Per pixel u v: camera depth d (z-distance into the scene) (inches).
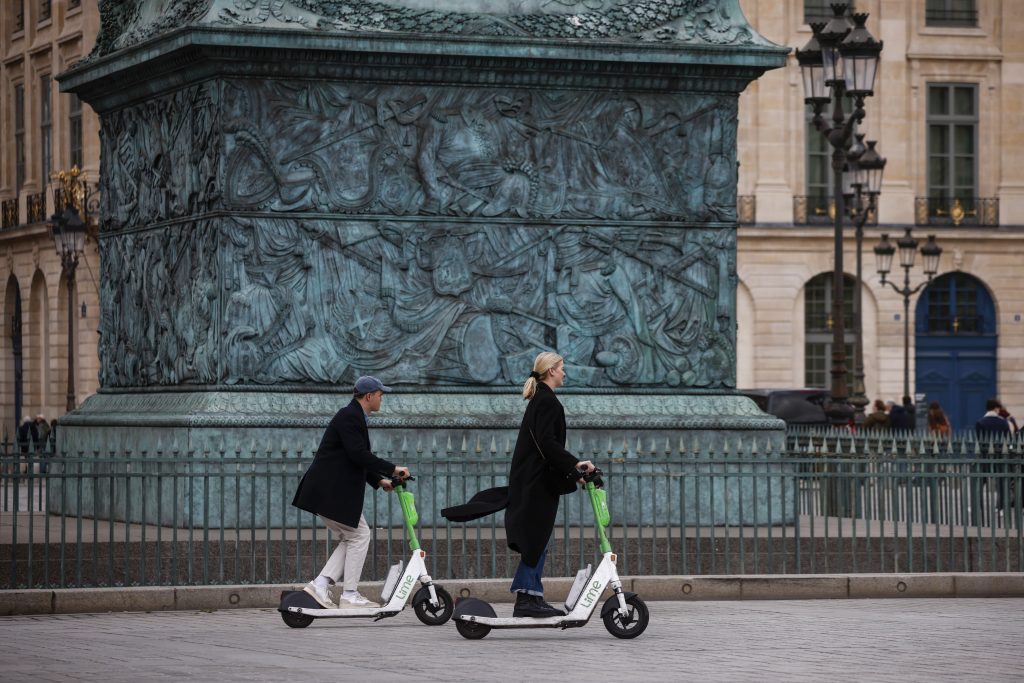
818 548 888.3
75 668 602.2
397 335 951.0
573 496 950.4
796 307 3149.6
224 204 930.7
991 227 3206.2
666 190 986.7
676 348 985.5
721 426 971.3
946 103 3230.8
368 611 729.6
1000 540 897.5
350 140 947.3
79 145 2856.8
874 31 3201.3
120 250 1027.9
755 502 858.8
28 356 3011.8
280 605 728.3
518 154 967.0
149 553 845.8
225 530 901.2
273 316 935.7
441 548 858.8
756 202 3134.8
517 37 952.9
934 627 723.4
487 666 609.3
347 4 943.0
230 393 928.9
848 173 1729.8
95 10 2815.0
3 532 896.3
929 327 3201.3
